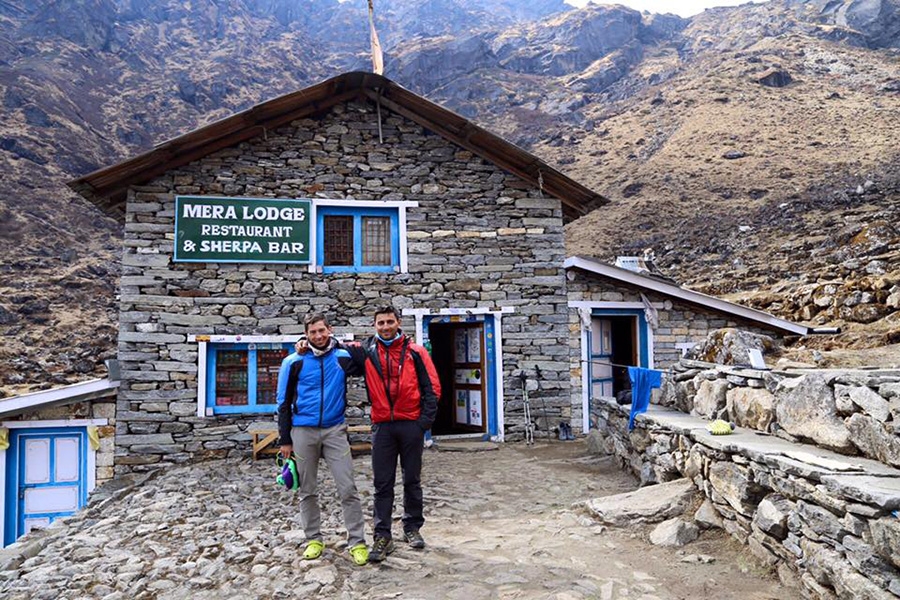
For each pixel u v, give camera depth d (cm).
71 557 563
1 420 957
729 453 530
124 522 676
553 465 927
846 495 376
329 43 13025
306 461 516
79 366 2336
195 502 736
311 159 1105
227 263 1052
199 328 1030
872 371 489
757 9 10106
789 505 450
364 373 538
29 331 2845
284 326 1060
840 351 993
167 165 1040
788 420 536
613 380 1257
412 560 517
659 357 1226
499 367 1140
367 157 1127
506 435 1130
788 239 2720
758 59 7181
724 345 741
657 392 856
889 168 3797
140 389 1001
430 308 1119
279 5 13738
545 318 1161
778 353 949
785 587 435
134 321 1011
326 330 530
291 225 1076
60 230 4275
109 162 5753
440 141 1155
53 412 977
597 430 1017
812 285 1630
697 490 608
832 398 490
